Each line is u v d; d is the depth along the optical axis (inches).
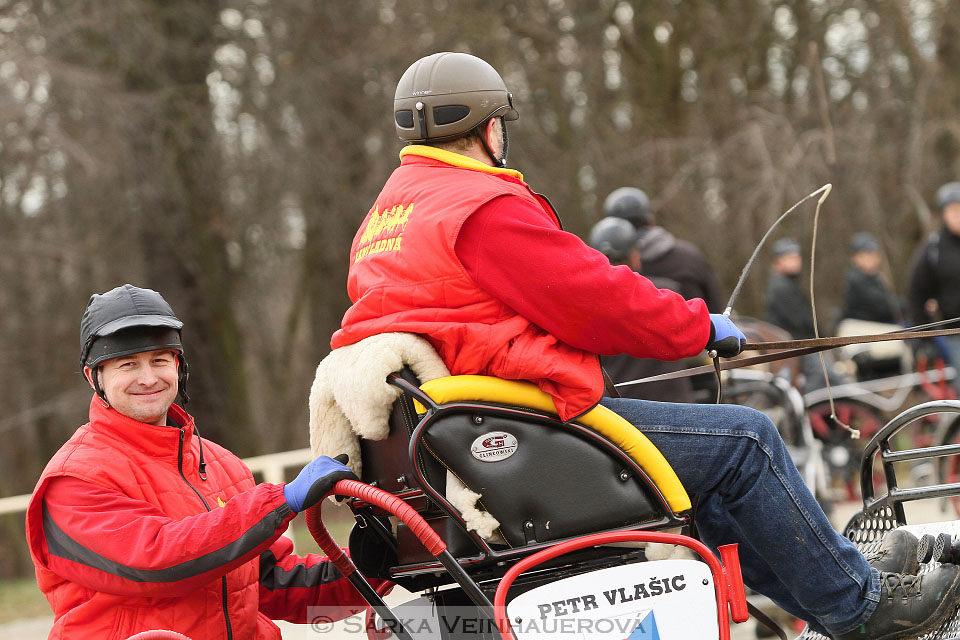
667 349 178.9
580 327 173.9
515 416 172.9
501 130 190.4
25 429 1011.3
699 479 186.1
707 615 172.7
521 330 174.9
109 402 189.6
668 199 796.6
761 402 454.3
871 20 812.6
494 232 172.6
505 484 171.9
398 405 175.8
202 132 796.0
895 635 190.5
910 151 805.9
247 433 916.6
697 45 855.1
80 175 747.4
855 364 577.0
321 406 186.7
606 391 196.7
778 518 184.7
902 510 224.2
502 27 810.8
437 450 170.2
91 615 183.5
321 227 853.2
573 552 183.0
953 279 497.7
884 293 607.8
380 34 814.5
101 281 835.4
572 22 836.0
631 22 853.8
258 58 804.0
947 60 826.8
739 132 795.4
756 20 840.9
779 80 860.6
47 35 726.5
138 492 185.9
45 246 815.1
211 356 892.6
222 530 174.7
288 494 176.6
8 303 861.8
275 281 931.3
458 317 174.7
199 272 856.3
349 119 823.7
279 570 214.2
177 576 175.5
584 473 175.2
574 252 173.0
